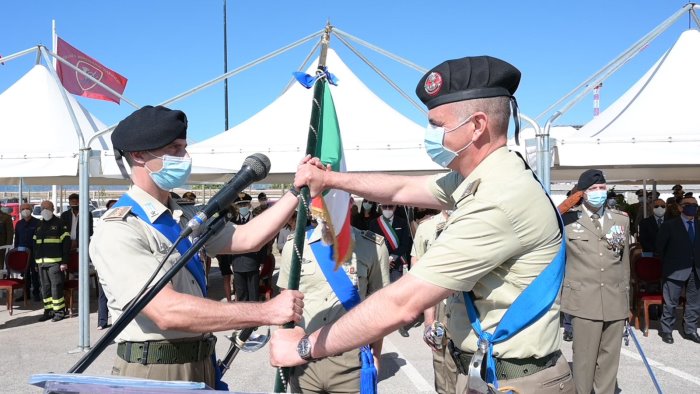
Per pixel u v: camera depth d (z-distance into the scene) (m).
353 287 3.00
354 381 2.85
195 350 1.94
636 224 12.62
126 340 1.89
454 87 1.61
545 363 1.56
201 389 1.21
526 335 1.53
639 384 5.13
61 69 10.98
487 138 1.61
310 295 3.04
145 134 1.89
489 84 1.60
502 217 1.43
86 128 8.40
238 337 1.94
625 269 4.28
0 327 7.57
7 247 10.23
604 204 4.53
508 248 1.45
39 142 7.54
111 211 1.91
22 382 5.16
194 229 1.59
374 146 6.74
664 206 9.11
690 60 6.68
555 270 1.51
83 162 6.24
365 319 1.46
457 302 1.67
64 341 6.72
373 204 9.68
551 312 1.57
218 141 7.07
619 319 4.20
